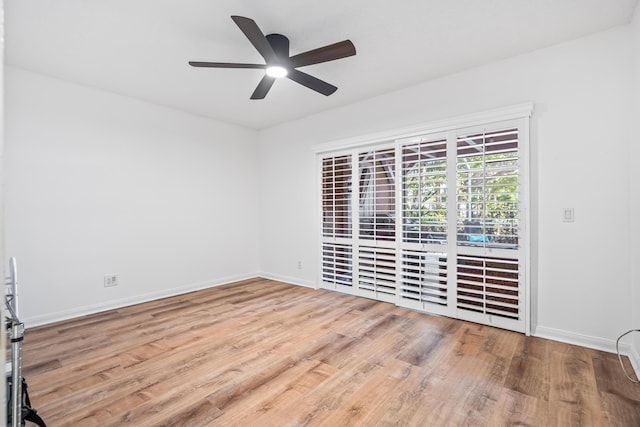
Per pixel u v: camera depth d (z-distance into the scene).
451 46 2.68
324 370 2.26
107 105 3.57
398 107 3.58
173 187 4.15
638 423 1.71
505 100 2.89
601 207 2.49
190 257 4.32
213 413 1.81
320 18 2.27
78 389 2.04
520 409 1.83
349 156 4.08
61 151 3.26
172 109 4.14
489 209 2.95
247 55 2.78
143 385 2.08
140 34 2.46
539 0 2.12
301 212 4.62
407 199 3.52
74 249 3.34
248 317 3.29
